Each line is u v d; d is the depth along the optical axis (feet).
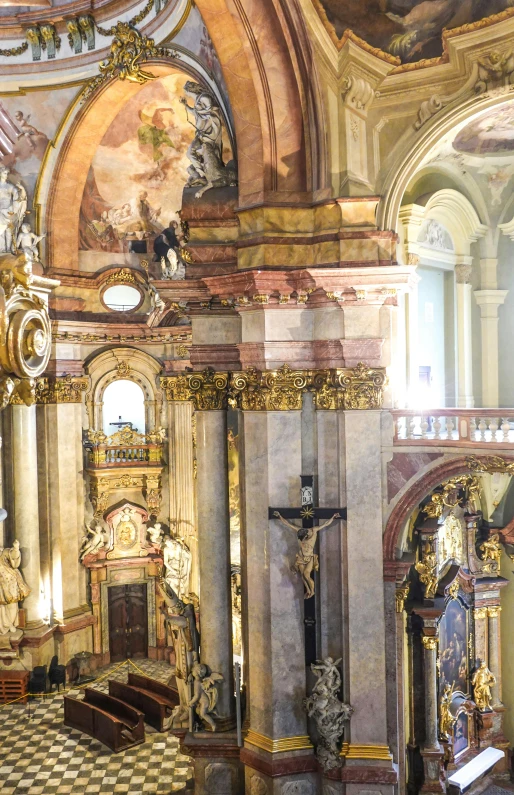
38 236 73.77
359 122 49.49
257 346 50.21
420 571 55.47
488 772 60.49
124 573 81.25
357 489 49.60
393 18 47.98
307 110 49.37
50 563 76.64
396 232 50.01
